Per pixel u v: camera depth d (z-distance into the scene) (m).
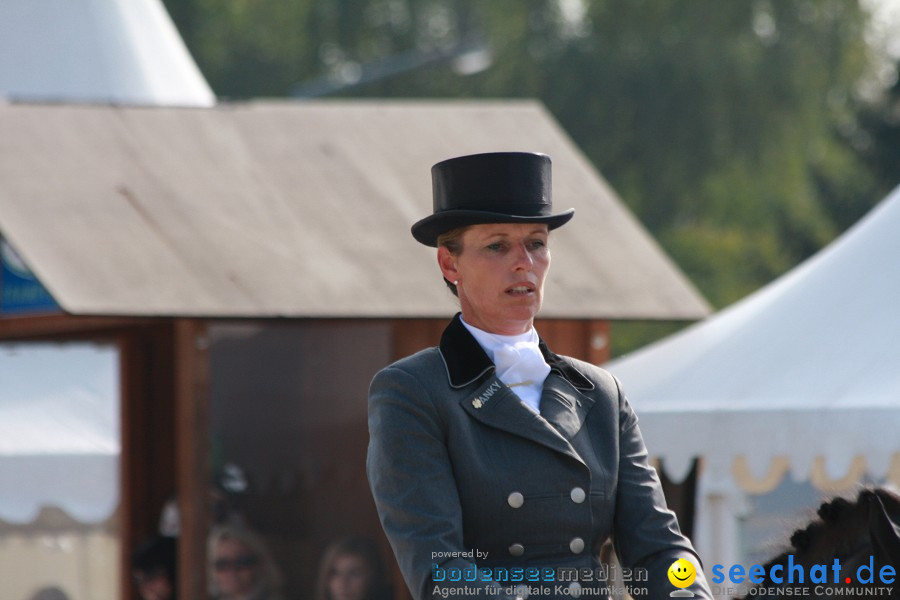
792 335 24.16
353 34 103.62
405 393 11.24
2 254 29.72
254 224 31.05
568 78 85.12
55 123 32.53
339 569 31.16
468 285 11.55
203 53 103.25
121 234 29.75
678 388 24.34
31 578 30.77
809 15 85.88
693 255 86.31
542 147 35.38
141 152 32.34
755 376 23.72
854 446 21.53
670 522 11.45
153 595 30.03
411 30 102.81
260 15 105.38
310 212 31.78
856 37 86.50
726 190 85.38
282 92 103.94
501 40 92.25
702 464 25.33
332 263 30.50
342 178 33.00
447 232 11.65
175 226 30.39
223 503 30.58
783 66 83.19
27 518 29.27
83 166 31.41
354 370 31.59
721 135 82.62
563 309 30.70
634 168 84.81
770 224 87.19
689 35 84.06
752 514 27.11
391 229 31.81
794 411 22.34
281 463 31.30
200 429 29.67
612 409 11.69
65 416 30.58
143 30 39.88
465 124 35.59
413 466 11.05
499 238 11.42
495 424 11.19
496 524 11.05
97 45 38.50
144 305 28.12
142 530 31.38
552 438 11.15
